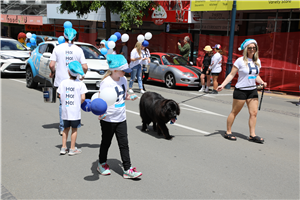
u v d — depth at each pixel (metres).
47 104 8.55
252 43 5.64
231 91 12.30
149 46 17.00
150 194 3.66
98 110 3.65
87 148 5.22
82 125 6.66
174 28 17.22
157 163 4.64
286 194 3.77
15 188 3.72
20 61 12.96
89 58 9.91
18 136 5.72
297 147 5.66
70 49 5.59
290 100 10.68
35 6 28.09
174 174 4.25
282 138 6.21
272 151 5.39
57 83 5.73
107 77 3.92
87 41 20.27
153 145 5.49
